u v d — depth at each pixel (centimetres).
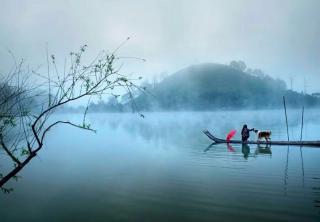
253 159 2272
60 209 1296
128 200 1386
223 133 4684
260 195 1370
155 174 1877
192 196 1401
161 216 1175
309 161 2144
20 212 1270
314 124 6200
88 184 1692
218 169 1955
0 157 2584
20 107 581
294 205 1225
